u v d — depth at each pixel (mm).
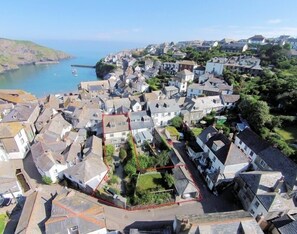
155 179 40281
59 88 131125
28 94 94250
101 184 39906
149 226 32406
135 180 39625
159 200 35812
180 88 95375
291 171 35906
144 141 51938
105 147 49781
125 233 31094
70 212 29609
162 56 170250
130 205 35406
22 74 178250
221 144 43844
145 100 76000
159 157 44156
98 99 85250
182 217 28484
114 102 75125
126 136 54406
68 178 41938
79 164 40906
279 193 33406
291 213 31469
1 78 162250
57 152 47094
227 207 36312
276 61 106312
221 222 25969
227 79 91625
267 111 54562
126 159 46375
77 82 150000
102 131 56594
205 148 48344
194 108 64875
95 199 37469
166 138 53531
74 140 53688
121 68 165125
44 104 79812
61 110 76500
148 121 57031
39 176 44406
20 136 52062
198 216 28391
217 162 42562
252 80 85875
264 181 33406
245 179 35906
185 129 59969
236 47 149250
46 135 52312
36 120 66125
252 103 57375
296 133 51812
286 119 54094
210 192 39562
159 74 125188
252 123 55188
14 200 37281
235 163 40125
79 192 39281
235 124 60000
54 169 41500
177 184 37594
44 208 32219
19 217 33438
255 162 43781
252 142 46062
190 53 156250
